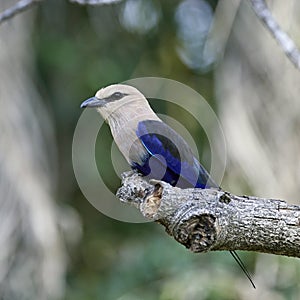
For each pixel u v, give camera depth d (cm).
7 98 1318
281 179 1202
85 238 1532
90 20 1577
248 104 1252
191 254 1275
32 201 1239
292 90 1237
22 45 1384
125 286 1331
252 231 636
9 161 1262
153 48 1598
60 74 1544
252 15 1291
